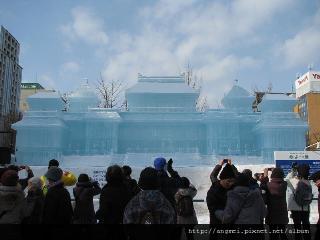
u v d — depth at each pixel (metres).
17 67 102.31
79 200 9.96
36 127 35.62
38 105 37.62
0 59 91.19
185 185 8.92
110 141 37.03
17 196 7.96
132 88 40.31
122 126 38.62
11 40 99.19
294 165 11.95
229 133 37.44
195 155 34.69
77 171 26.95
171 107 39.53
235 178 7.75
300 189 10.11
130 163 33.38
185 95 39.97
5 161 16.52
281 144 35.59
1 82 91.06
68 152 37.47
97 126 37.41
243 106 40.03
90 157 34.47
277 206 9.67
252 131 38.41
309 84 74.75
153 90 39.97
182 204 8.60
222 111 38.00
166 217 6.33
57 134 35.75
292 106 38.00
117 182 7.86
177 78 41.47
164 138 38.31
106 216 7.55
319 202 8.13
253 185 7.98
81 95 40.50
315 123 72.06
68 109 40.31
